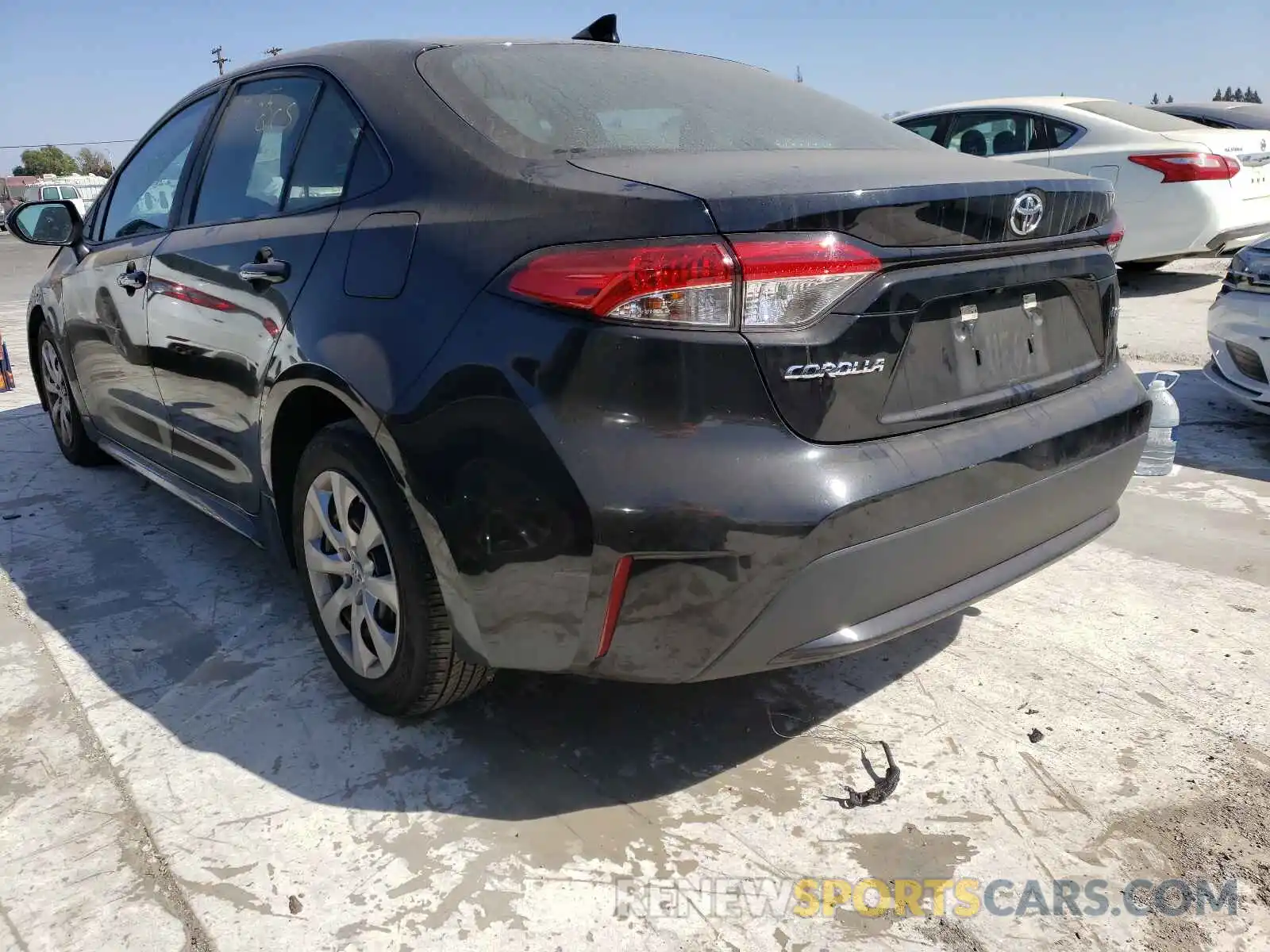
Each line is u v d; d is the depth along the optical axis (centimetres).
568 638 184
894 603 190
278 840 200
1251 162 791
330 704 249
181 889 187
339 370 212
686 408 170
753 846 199
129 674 264
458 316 191
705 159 202
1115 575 321
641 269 169
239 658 272
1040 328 222
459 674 221
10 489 423
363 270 217
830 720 242
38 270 1677
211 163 308
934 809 209
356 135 242
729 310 170
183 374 297
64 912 182
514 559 183
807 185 179
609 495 171
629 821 206
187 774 221
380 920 180
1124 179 799
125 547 355
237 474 281
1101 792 214
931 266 189
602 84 244
